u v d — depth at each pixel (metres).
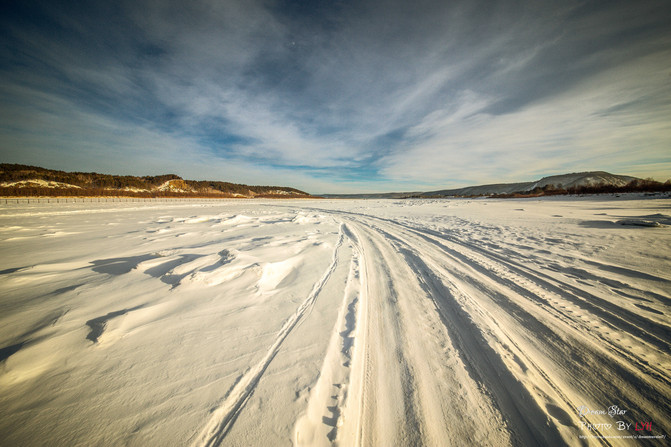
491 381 1.94
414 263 5.20
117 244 6.04
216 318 2.67
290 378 1.87
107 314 2.58
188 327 2.48
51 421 1.48
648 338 2.46
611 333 2.57
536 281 4.05
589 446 1.44
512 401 1.76
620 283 3.82
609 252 5.46
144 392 1.70
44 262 4.48
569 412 1.66
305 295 3.40
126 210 17.22
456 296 3.53
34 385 1.71
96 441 1.38
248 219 11.30
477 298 3.47
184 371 1.89
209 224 9.95
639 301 3.24
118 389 1.71
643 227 8.28
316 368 1.99
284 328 2.55
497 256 5.60
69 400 1.62
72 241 6.42
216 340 2.29
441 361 2.18
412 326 2.76
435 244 7.04
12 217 12.37
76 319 2.48
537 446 1.45
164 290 3.21
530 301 3.35
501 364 2.12
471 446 1.47
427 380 1.96
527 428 1.56
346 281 4.00
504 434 1.53
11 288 3.21
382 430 1.56
